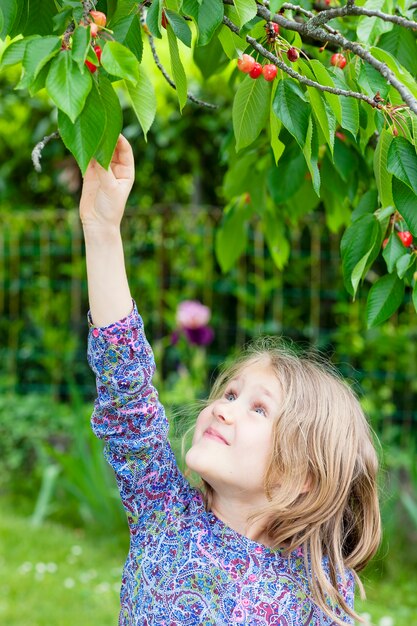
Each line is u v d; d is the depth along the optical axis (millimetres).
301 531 1451
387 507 3809
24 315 5500
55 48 1028
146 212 5047
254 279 5094
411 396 4711
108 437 1418
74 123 1055
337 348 4879
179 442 1904
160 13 1155
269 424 1434
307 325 5086
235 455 1406
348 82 1433
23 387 5398
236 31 1224
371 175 2074
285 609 1367
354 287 1432
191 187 5684
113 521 4195
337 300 5012
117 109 1105
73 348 5266
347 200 2268
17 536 4137
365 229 1505
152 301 5141
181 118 5172
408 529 3975
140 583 1394
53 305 5445
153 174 5633
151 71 4984
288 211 2324
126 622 1406
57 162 5461
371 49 1234
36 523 4223
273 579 1381
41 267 5418
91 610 3363
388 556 3865
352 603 1492
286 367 1510
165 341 5023
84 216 1328
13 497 4707
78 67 1006
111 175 1295
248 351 1741
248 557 1388
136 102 1132
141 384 1379
